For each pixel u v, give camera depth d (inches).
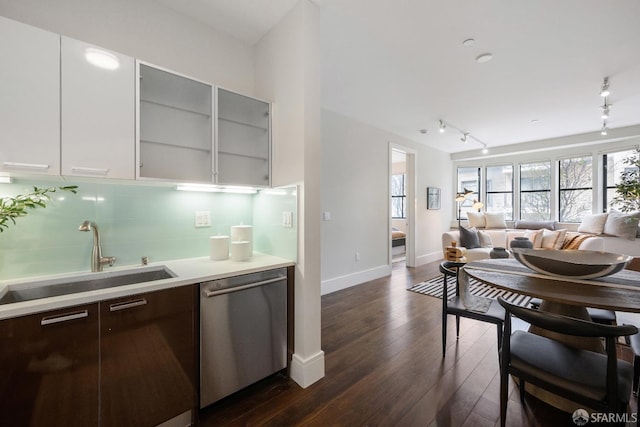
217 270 64.9
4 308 40.1
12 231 56.1
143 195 72.1
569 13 75.3
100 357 47.5
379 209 183.9
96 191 65.3
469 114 158.2
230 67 86.0
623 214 179.2
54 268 60.2
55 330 43.6
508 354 52.9
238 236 79.5
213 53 82.5
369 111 152.9
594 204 208.7
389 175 191.9
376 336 98.7
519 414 60.7
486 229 238.5
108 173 56.0
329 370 78.0
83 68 53.4
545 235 195.8
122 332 49.6
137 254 70.9
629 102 139.4
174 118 69.6
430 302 134.5
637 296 50.8
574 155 217.6
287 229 77.5
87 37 63.2
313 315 74.1
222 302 62.1
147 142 65.4
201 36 80.3
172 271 64.2
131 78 59.0
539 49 93.0
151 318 52.6
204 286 59.6
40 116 49.2
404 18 78.4
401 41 89.1
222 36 84.6
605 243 179.8
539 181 237.1
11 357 40.4
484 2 71.7
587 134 198.7
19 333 40.9
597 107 146.8
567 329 42.7
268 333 70.4
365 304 131.7
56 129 50.6
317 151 75.1
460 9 74.5
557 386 46.8
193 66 78.7
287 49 77.0
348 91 126.8
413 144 217.8
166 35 74.1
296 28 73.8
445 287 84.8
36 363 42.2
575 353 53.6
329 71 108.4
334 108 148.8
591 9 73.5
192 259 78.5
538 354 53.4
